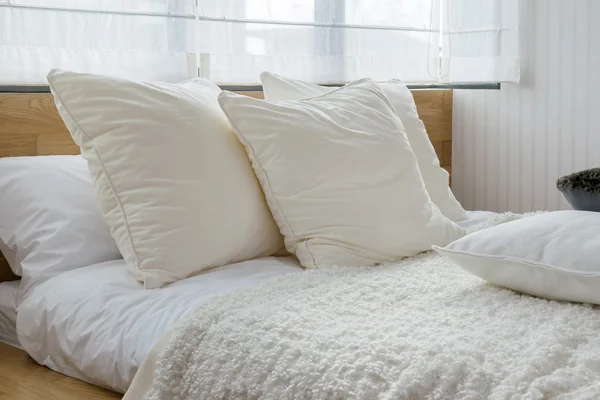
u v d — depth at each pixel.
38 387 1.41
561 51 2.90
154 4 2.19
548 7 2.93
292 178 1.66
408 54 2.97
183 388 1.20
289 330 1.17
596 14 2.79
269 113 1.69
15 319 1.67
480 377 0.98
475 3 3.03
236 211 1.63
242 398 1.12
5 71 1.91
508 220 1.97
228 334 1.20
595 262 1.23
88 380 1.43
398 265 1.65
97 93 1.59
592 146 2.84
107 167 1.58
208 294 1.44
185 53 2.27
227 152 1.67
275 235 1.76
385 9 2.87
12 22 1.92
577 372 0.97
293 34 2.60
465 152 3.21
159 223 1.54
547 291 1.30
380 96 1.98
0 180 1.71
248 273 1.60
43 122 1.92
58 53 2.00
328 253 1.64
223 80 2.42
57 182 1.74
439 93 3.13
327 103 1.83
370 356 1.05
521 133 3.03
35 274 1.63
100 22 2.08
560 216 1.41
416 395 0.99
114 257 1.73
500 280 1.36
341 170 1.68
